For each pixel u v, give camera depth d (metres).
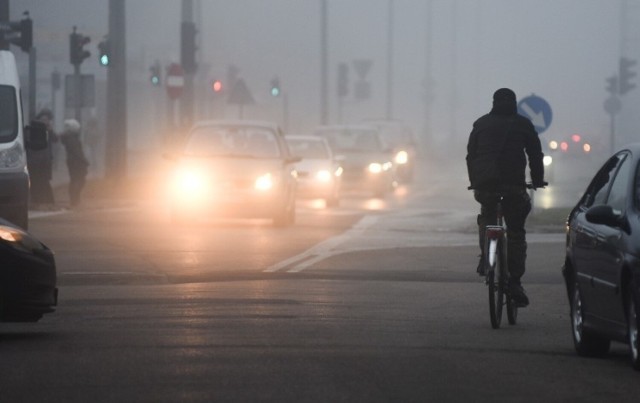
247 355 32.62
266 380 29.11
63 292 47.59
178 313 41.38
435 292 48.47
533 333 38.50
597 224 32.97
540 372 30.86
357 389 28.14
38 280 36.28
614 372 31.09
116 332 36.97
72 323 39.06
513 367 31.53
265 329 37.56
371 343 35.09
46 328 37.97
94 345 34.38
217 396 27.23
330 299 45.62
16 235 36.16
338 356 32.62
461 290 49.25
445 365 31.55
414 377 29.72
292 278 52.59
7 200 59.22
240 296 46.19
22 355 32.66
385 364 31.52
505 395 27.70
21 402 26.62
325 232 77.12
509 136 40.94
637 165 33.28
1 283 35.81
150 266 56.78
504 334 38.03
